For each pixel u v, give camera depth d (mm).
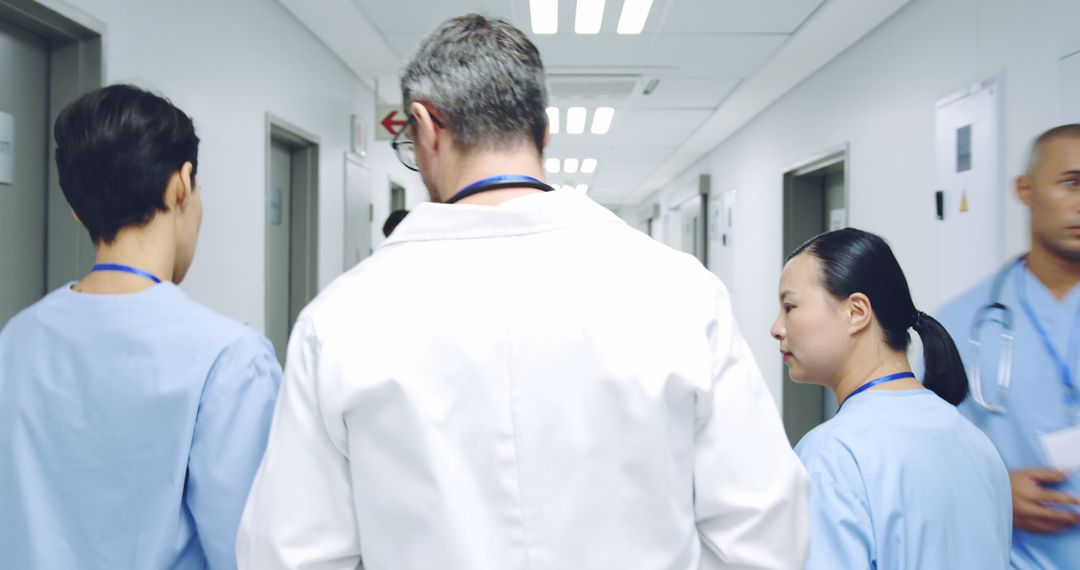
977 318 1352
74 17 1483
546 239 592
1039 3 1752
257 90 2479
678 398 553
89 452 757
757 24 2791
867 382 990
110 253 823
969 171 2062
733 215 5082
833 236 1049
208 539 758
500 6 2670
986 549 830
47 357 779
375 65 3551
